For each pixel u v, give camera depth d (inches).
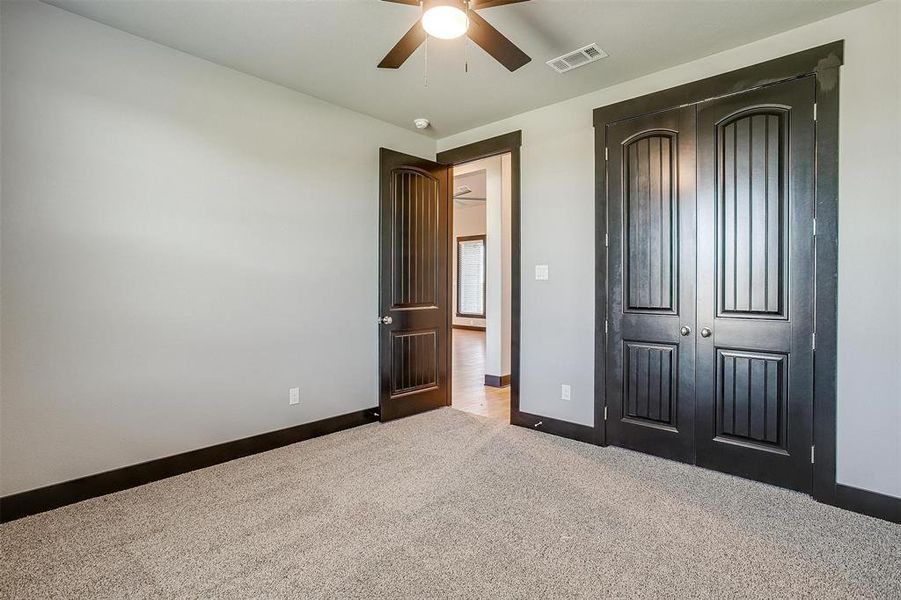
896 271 88.9
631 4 90.4
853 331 93.3
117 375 100.0
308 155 134.8
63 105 92.8
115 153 99.5
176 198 108.6
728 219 108.7
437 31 75.2
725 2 89.8
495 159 208.5
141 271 103.3
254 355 123.3
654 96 119.2
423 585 68.8
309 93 133.0
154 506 93.2
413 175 160.7
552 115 140.6
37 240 89.8
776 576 70.8
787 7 91.6
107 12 93.3
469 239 464.8
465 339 389.4
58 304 92.4
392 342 154.5
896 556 76.3
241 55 111.0
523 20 96.0
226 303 117.5
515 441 134.0
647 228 121.5
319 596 66.4
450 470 112.3
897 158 88.5
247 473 110.0
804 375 99.3
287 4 90.4
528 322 146.3
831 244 95.2
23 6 88.2
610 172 127.8
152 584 68.9
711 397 111.9
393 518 88.7
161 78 106.1
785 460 101.8
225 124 117.1
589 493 99.6
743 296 106.8
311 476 108.5
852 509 92.8
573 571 72.1
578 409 135.3
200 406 113.0
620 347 126.9
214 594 66.6
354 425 147.6
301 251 133.5
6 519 86.7
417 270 162.7
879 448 90.7
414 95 134.2
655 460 118.8
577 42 104.8
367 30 99.9
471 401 182.2
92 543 79.7
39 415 90.3
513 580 69.9
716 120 110.0
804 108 98.3
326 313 139.9
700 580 69.8
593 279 132.0
